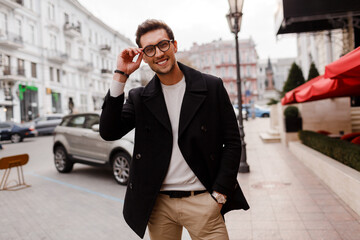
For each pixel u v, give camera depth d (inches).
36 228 155.8
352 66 113.7
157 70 60.6
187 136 60.2
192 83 62.0
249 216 155.7
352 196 154.6
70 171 309.6
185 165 61.8
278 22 351.9
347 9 295.7
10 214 180.1
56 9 1305.4
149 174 62.1
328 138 243.6
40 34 1210.0
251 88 2674.7
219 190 58.4
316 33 396.2
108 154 254.7
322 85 186.9
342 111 404.8
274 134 515.8
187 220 62.1
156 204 64.4
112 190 230.5
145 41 60.2
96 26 1676.9
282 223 143.3
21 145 657.0
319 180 221.5
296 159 320.2
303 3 305.1
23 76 1088.2
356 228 132.1
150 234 67.6
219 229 60.9
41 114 1178.6
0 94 1006.4
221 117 63.0
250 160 331.0
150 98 62.9
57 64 1299.2
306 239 124.6
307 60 883.4
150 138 62.8
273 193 194.9
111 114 60.3
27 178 285.3
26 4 1139.3
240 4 268.5
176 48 64.0
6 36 1035.9
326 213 152.6
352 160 177.9
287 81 578.9
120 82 60.4
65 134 297.3
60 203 199.5
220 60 2699.3
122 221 162.4
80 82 1509.6
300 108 425.1
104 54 1738.4
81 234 145.9
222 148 63.6
